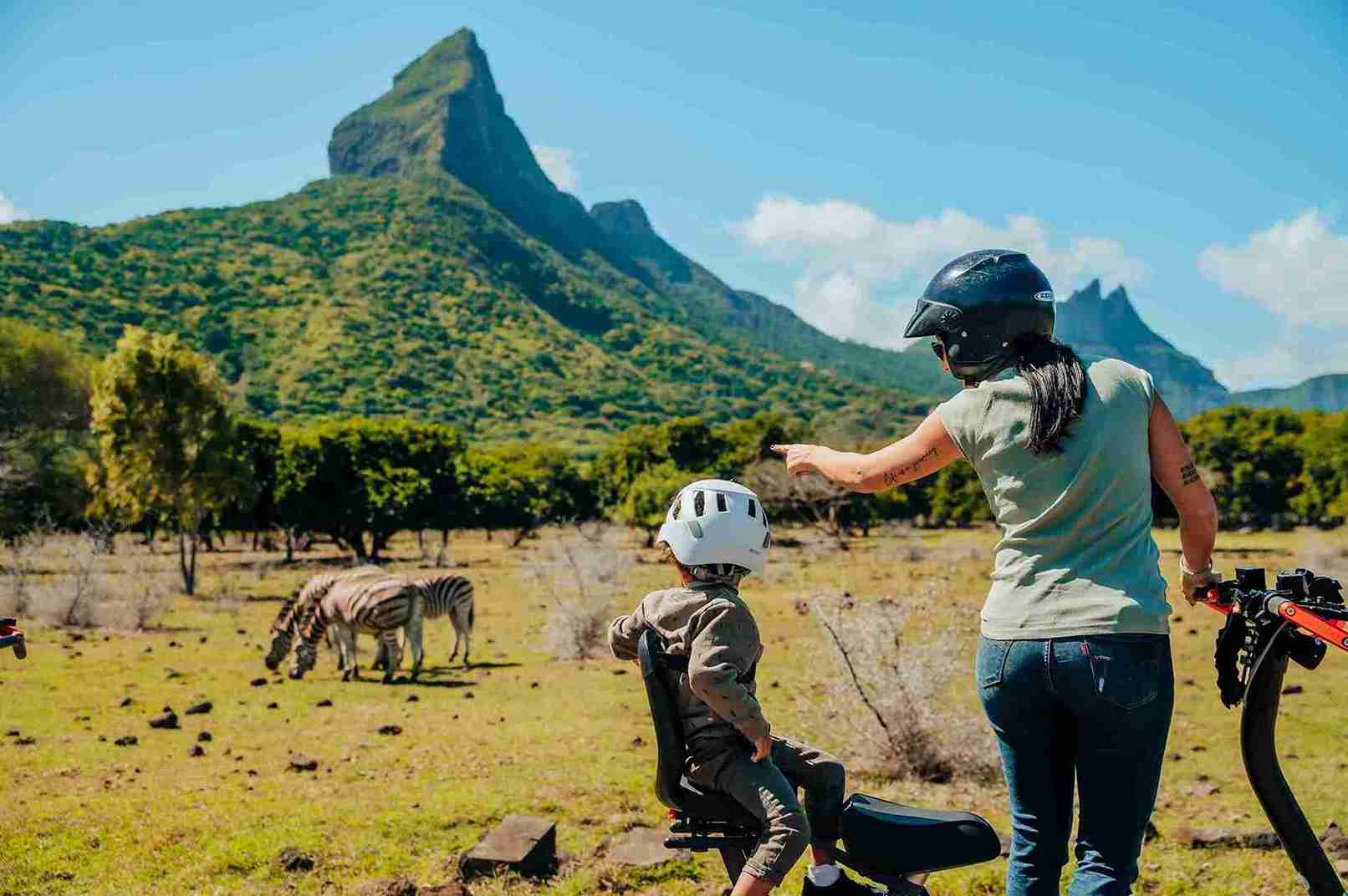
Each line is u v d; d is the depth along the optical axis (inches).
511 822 257.6
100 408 1288.1
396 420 2262.6
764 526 126.9
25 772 354.6
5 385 1846.7
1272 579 1149.1
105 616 927.0
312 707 525.7
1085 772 101.3
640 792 314.2
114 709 501.4
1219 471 3056.1
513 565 2036.2
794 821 115.4
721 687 115.1
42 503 1745.8
